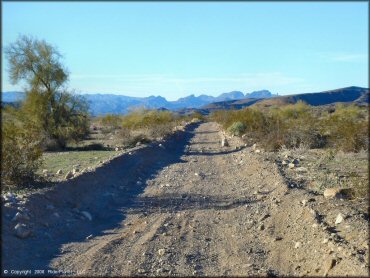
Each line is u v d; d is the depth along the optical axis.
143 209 13.10
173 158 25.33
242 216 12.08
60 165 20.47
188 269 8.44
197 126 64.38
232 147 30.11
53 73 30.92
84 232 10.86
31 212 10.66
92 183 14.83
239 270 8.34
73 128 31.00
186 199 14.31
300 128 26.97
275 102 118.62
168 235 10.50
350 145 22.33
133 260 8.84
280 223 10.93
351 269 7.22
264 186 15.48
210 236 10.52
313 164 18.72
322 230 9.26
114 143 32.47
